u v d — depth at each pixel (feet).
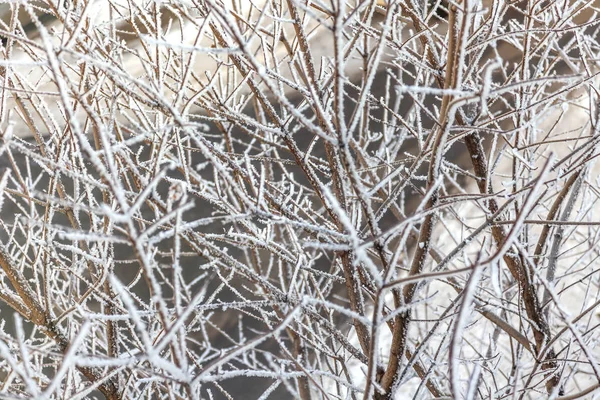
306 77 7.18
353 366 20.77
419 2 11.45
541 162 19.57
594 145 10.23
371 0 9.32
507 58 25.99
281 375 7.87
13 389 10.08
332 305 6.46
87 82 9.91
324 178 18.39
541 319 12.23
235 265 9.27
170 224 8.91
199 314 10.05
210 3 6.18
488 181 11.22
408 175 8.95
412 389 21.33
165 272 24.88
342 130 6.79
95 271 10.13
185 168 9.06
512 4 10.93
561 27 11.05
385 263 7.92
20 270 9.77
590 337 14.11
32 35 25.11
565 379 11.43
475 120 10.12
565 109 12.75
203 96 10.50
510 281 16.25
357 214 10.78
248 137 24.03
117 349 10.05
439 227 26.05
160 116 10.73
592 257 24.02
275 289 9.48
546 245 13.55
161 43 6.17
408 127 10.90
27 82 10.09
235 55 9.14
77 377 10.12
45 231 9.04
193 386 6.20
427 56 11.73
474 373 6.53
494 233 11.83
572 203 13.29
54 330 9.10
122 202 5.57
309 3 9.22
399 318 8.34
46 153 9.68
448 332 10.13
